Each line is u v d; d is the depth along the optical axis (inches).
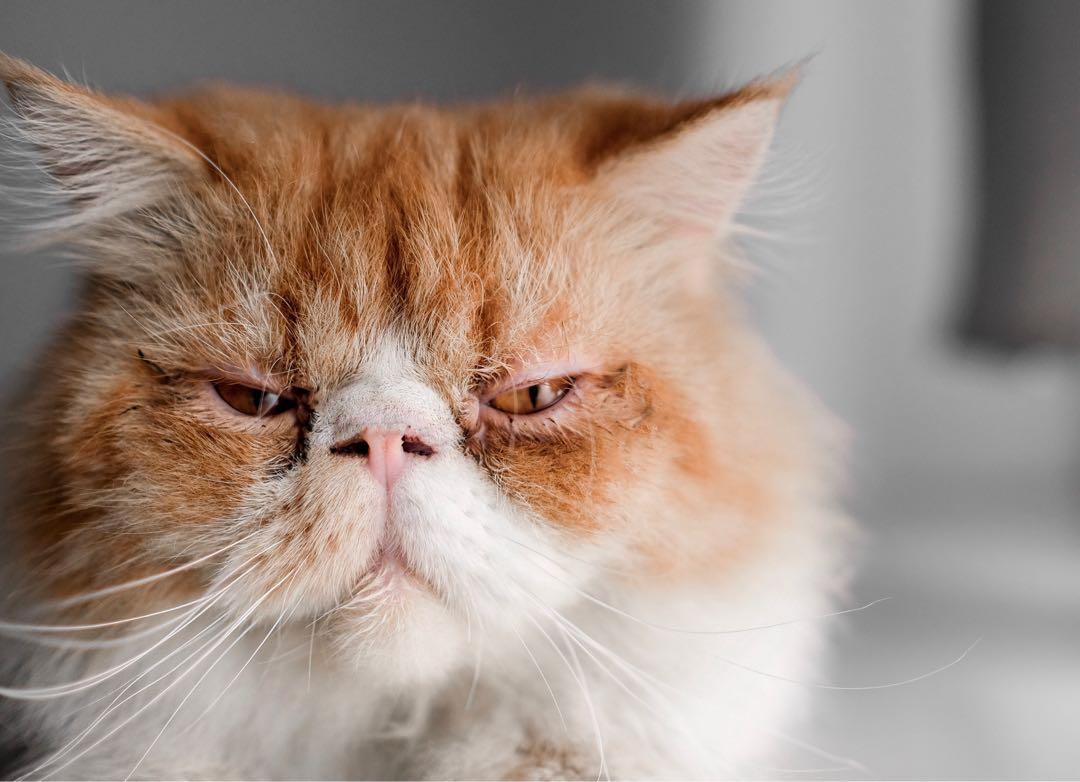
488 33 22.9
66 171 12.4
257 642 12.1
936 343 26.7
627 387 12.2
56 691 12.0
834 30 26.0
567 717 12.4
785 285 23.6
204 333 11.9
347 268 11.8
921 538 21.1
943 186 26.6
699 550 12.3
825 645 14.4
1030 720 14.8
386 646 11.6
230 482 11.6
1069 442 26.5
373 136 12.8
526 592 11.7
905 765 13.7
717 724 12.7
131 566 11.9
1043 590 18.4
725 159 12.7
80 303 12.9
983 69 19.7
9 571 12.5
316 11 21.4
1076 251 19.1
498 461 11.7
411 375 11.7
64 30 18.9
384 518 11.5
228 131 12.5
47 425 12.4
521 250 12.1
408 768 12.7
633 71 23.8
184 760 12.3
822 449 13.8
